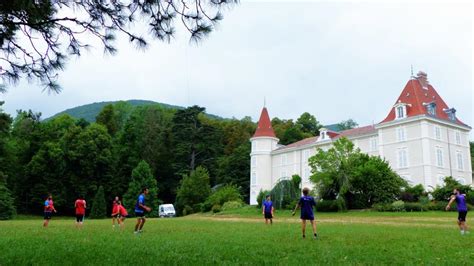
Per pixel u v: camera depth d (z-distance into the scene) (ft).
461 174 187.93
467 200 141.28
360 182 148.46
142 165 230.68
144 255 32.24
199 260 29.66
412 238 47.93
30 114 254.68
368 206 148.05
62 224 89.97
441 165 179.73
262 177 258.37
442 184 172.45
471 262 29.68
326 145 228.43
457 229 63.93
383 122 195.11
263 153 261.65
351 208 149.69
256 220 109.81
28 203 223.92
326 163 152.87
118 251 34.76
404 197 145.79
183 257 31.07
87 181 233.14
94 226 80.12
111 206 239.09
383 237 49.26
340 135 227.61
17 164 231.71
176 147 274.16
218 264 27.91
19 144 241.14
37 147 238.07
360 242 43.47
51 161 228.43
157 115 306.55
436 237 49.24
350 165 151.74
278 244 41.04
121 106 346.33
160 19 23.82
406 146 183.83
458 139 192.13
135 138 274.77
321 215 127.95
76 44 26.08
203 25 22.74
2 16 23.65
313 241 44.60
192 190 219.20
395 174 152.56
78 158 231.50
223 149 316.60
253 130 336.49
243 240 45.78
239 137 319.88
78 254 32.32
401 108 189.06
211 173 274.36
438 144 181.27
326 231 59.36
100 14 24.68
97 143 239.91
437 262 29.55
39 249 35.68
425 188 172.04
